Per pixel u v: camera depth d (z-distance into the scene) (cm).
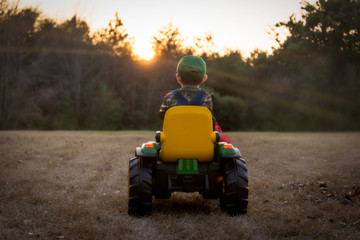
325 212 416
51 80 3862
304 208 435
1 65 3400
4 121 3444
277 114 4506
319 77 3803
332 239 332
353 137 1466
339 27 661
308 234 343
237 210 390
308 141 1178
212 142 376
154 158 401
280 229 352
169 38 4628
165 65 4622
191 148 371
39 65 3641
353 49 721
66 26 3953
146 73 4647
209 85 4481
